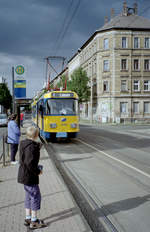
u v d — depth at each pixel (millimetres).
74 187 6184
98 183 6508
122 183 6469
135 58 42188
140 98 42375
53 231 3590
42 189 5621
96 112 44938
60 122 14531
